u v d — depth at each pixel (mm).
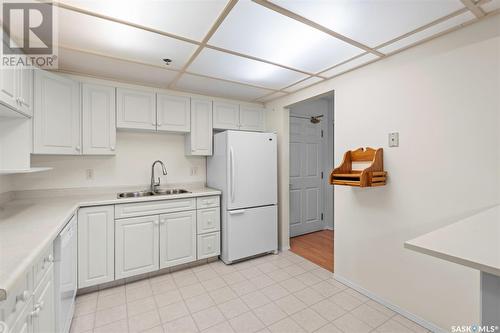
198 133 2980
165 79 2543
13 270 816
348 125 2293
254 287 2279
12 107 1518
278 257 3025
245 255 2885
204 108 3025
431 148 1702
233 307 1966
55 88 2053
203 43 1788
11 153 1792
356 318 1822
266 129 3521
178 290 2225
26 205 1956
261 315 1862
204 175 3326
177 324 1759
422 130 1753
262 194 3025
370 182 1866
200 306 1979
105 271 2203
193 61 2100
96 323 1762
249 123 3391
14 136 1800
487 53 1452
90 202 2117
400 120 1886
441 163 1651
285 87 2809
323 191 4277
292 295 2139
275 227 3135
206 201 2785
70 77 2354
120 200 2260
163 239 2506
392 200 1932
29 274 993
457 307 1569
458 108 1572
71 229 1779
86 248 2115
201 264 2809
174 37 1698
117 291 2205
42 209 1791
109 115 2428
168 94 2797
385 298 1976
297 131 3908
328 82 2529
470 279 1517
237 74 2406
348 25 1551
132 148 2836
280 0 1310
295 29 1600
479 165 1483
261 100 3414
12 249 1010
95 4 1319
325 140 4266
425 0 1300
